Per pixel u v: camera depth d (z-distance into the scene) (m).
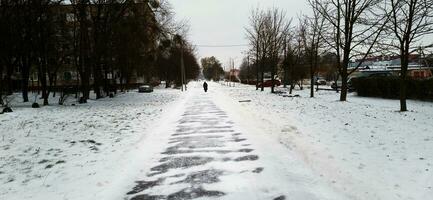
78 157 8.79
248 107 20.84
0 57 26.61
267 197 5.86
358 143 9.02
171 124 14.44
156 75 82.81
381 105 21.45
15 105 26.66
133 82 73.06
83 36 29.25
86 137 11.42
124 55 38.41
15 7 26.03
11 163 8.27
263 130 11.98
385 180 6.18
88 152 9.33
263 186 6.36
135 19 35.19
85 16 29.36
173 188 6.48
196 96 36.56
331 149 8.49
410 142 8.94
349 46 23.67
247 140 10.38
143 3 35.81
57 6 28.92
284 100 26.31
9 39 26.83
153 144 10.29
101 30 32.34
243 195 5.99
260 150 9.02
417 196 5.46
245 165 7.71
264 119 14.70
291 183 6.43
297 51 38.25
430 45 16.09
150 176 7.21
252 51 52.00
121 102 29.05
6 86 32.72
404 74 16.55
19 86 56.91
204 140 10.66
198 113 18.50
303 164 7.57
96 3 31.45
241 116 16.42
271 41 42.41
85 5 28.72
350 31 23.27
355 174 6.57
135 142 10.62
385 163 7.13
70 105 26.11
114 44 36.22
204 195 6.08
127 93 47.00
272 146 9.41
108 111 20.47
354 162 7.31
